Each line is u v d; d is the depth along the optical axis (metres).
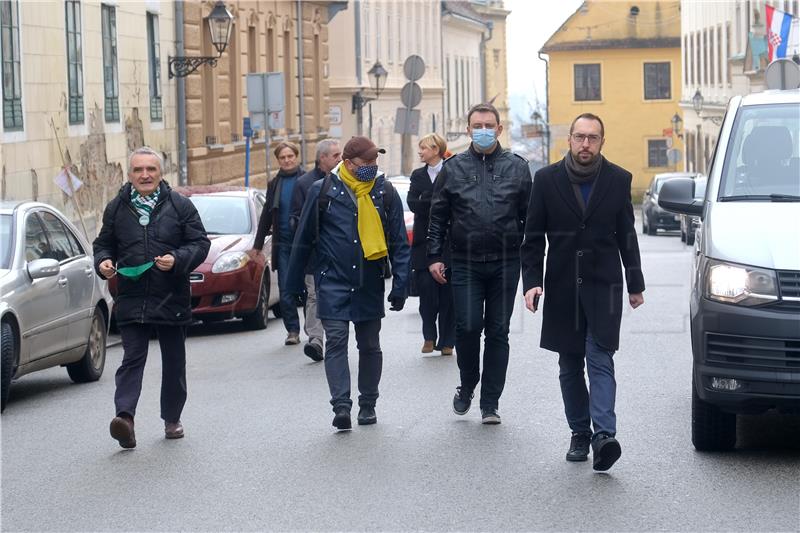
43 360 11.84
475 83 84.38
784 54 36.97
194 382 12.31
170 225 9.38
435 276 9.83
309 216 9.86
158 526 7.18
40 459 9.02
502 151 9.70
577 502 7.51
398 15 60.94
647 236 41.91
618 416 10.07
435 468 8.40
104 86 25.73
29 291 11.57
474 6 89.25
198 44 31.88
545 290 8.51
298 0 42.44
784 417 10.22
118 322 9.41
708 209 9.00
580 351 8.41
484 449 8.95
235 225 17.80
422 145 13.11
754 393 8.18
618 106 86.06
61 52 23.23
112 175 26.05
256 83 27.69
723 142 9.57
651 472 8.22
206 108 33.34
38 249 12.16
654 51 85.38
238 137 35.94
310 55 44.09
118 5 26.67
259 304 16.89
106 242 9.42
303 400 11.13
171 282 9.41
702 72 66.25
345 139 52.38
